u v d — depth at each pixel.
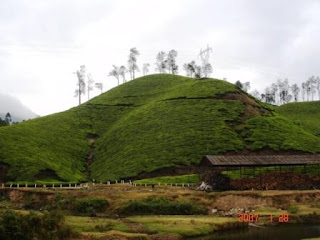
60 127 144.50
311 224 60.38
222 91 151.38
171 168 103.19
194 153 108.81
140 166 106.00
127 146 121.94
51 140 129.62
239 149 111.44
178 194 72.75
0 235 40.41
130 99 174.50
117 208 65.69
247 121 129.88
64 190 76.62
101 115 162.38
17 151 109.88
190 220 58.28
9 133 122.69
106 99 179.38
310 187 83.81
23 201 73.75
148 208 65.88
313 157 92.75
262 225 59.22
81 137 141.25
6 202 74.25
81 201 66.62
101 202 67.19
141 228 52.59
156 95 172.25
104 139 136.38
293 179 85.12
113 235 47.22
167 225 54.69
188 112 135.62
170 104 146.25
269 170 94.56
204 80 168.00
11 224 41.72
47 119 152.12
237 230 55.84
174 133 122.06
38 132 133.12
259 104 150.62
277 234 53.00
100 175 108.56
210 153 108.12
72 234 45.62
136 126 135.00
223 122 126.62
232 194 71.81
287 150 113.31
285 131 126.56
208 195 72.38
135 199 69.06
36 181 94.69
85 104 179.75
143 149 116.12
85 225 51.47
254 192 73.38
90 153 131.25
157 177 97.69
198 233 52.41
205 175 86.19
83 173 114.94
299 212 65.19
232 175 89.00
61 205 67.06
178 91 161.62
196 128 123.25
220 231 55.12
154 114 140.75
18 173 98.81
